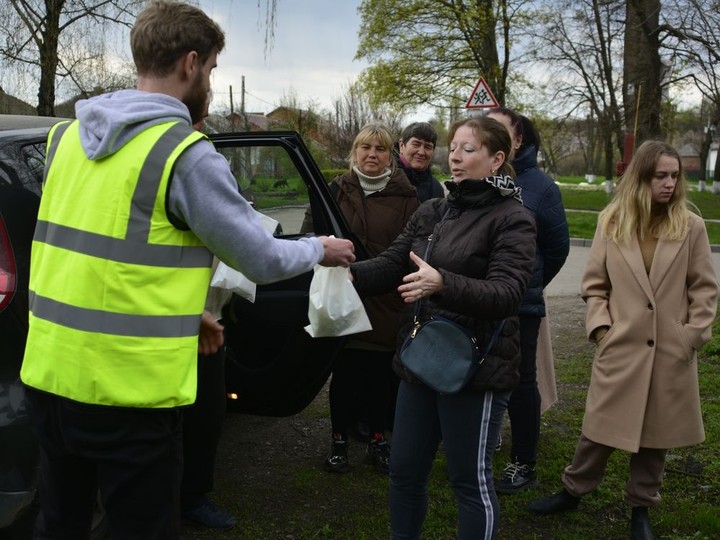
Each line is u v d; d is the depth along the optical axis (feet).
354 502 10.53
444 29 67.51
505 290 7.14
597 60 72.38
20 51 36.32
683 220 9.43
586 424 9.74
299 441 12.81
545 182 10.78
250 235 5.82
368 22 69.15
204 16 6.12
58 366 5.70
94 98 6.03
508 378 7.61
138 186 5.55
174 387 5.68
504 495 10.91
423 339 7.59
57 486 6.27
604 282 9.87
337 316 9.23
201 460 9.41
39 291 5.93
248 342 10.92
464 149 7.84
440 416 7.77
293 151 10.60
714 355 18.25
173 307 5.67
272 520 9.93
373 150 11.70
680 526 9.97
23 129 8.36
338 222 10.92
